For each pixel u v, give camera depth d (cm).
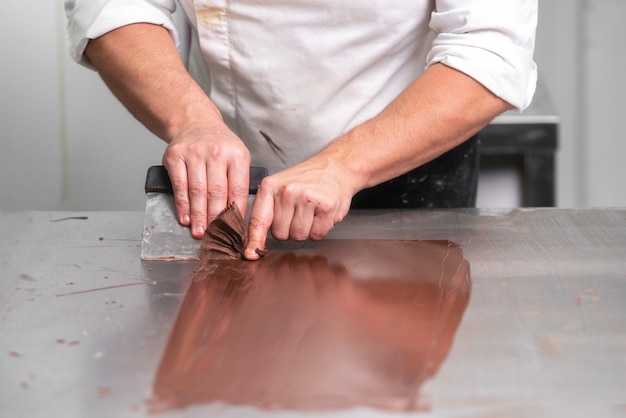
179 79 129
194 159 118
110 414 74
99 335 90
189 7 139
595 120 304
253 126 142
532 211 135
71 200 258
